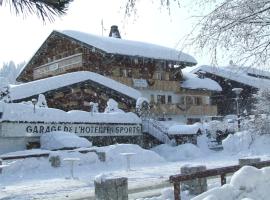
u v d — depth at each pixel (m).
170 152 30.00
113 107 31.48
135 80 42.47
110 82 35.06
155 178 14.95
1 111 24.31
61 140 24.23
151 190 11.73
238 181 7.32
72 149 23.22
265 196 7.34
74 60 43.47
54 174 17.83
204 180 9.15
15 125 24.67
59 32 43.38
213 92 50.69
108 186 7.63
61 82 31.75
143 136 32.28
